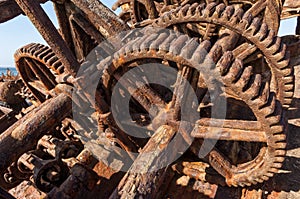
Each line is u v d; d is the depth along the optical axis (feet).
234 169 4.42
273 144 3.76
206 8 4.30
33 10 3.69
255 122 3.97
